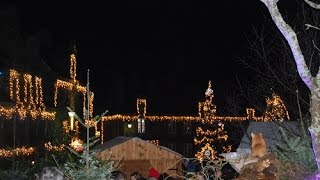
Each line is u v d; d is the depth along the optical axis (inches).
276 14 184.7
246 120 1321.4
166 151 579.5
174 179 388.8
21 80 939.3
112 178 269.9
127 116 2116.1
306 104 491.5
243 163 228.7
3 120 812.0
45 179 233.1
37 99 1015.6
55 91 1154.0
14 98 888.3
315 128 176.7
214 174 249.6
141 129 2133.4
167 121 2133.4
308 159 235.9
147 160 567.2
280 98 641.0
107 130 2118.6
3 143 804.0
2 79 857.5
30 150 893.8
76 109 1312.7
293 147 240.8
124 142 558.6
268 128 389.1
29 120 938.1
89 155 260.7
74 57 1332.4
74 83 1300.4
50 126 1053.2
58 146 895.1
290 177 228.4
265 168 215.2
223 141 1413.6
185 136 2123.5
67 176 254.8
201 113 2075.5
